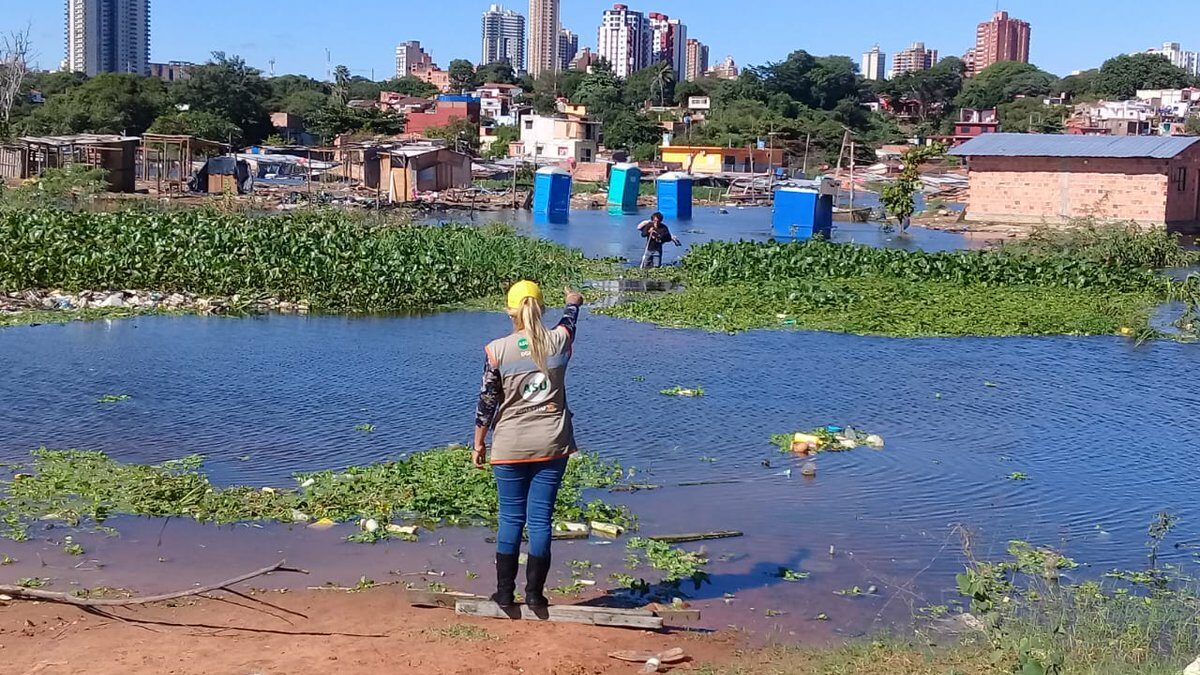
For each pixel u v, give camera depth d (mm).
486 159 91500
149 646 6555
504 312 21453
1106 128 130875
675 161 102000
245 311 20531
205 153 79625
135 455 10961
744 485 10594
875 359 17156
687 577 8258
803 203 45344
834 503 10141
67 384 13922
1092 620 7277
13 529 8781
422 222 48000
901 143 133250
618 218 55281
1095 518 9922
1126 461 11742
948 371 16312
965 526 9617
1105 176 45312
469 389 14312
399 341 17844
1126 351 18359
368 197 61625
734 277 27406
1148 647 6867
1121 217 44938
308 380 14617
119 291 21344
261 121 105875
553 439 7109
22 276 21469
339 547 8648
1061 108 154250
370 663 6324
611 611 7242
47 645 6543
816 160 107688
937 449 12031
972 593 7199
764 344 18344
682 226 50000
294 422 12383
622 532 9219
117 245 24359
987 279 27453
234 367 15328
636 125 115500
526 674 6254
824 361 16875
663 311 21641
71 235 25484
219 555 8406
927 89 167375
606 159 105812
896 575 8430
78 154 58469
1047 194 47031
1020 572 8539
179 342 17109
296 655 6430
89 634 6758
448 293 22938
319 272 22891
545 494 7176
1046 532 9547
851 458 11602
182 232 26562
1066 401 14492
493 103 153875
